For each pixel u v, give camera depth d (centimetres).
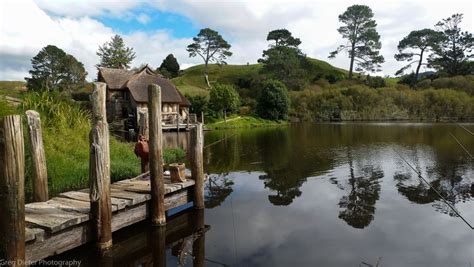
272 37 7125
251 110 4919
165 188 778
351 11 6981
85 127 1363
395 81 6831
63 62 5366
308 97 5062
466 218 776
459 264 555
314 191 1046
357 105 4750
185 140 2459
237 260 583
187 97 4603
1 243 470
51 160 1024
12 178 454
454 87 4547
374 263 562
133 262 589
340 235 687
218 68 8275
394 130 2970
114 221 667
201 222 781
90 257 606
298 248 628
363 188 1069
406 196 969
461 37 6100
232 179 1244
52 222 567
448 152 1719
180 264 574
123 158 1359
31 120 702
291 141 2419
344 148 1975
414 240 655
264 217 811
